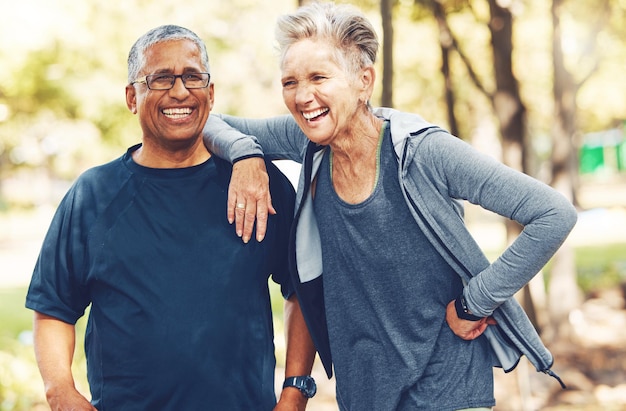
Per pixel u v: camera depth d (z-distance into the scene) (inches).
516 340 114.6
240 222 117.7
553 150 410.6
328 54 110.1
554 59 411.2
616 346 383.6
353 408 119.6
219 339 115.5
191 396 115.1
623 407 300.2
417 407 114.9
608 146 1835.6
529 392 313.6
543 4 479.2
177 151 118.9
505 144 353.4
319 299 122.3
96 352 117.7
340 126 111.5
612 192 1482.5
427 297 114.1
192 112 116.6
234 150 120.4
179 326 114.7
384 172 113.3
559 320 398.0
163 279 115.5
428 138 111.0
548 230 105.3
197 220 117.8
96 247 116.4
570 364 358.0
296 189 125.7
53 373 114.6
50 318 118.0
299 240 120.0
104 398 116.6
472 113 634.2
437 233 110.7
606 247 741.9
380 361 116.2
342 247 116.3
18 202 1535.4
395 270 113.7
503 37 352.5
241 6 548.7
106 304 116.6
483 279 109.5
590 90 800.3
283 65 112.0
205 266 116.4
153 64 115.0
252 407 117.9
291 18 111.6
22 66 479.8
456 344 114.8
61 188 1681.8
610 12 430.3
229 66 596.4
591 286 534.6
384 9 231.3
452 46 374.9
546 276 560.1
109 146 567.5
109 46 475.8
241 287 117.4
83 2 463.8
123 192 118.3
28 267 776.3
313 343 127.0
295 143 126.2
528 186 106.5
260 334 119.2
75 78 496.4
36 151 1007.0
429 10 384.2
